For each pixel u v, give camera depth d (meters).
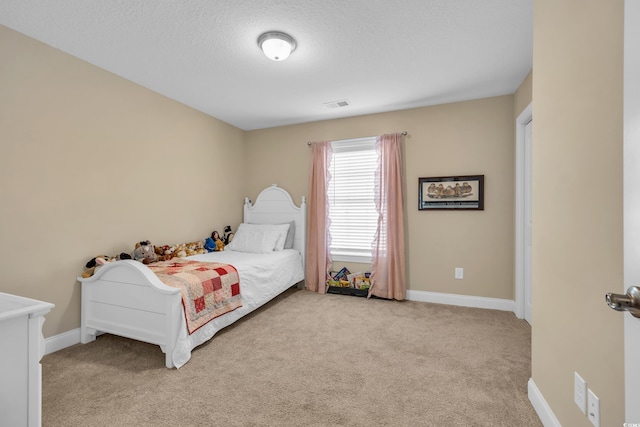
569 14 1.19
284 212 4.14
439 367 2.01
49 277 2.21
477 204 3.24
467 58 2.44
